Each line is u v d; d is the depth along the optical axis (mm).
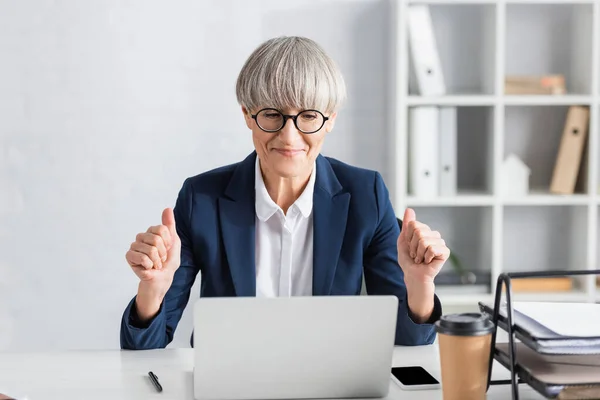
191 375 1535
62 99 3293
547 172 3396
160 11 3287
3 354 1685
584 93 3240
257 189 1831
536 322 1288
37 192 3324
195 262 1870
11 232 3332
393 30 3223
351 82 3359
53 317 3371
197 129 3344
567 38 3393
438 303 1696
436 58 3145
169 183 3357
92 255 3361
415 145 3166
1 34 3250
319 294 1816
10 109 3283
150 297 1645
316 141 1710
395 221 1926
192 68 3318
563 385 1163
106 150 3326
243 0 3303
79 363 1616
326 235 1829
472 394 1248
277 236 1851
